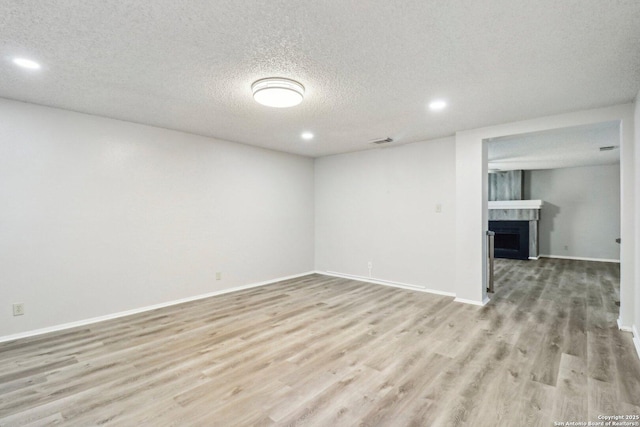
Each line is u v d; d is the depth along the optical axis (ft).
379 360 8.45
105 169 11.78
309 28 6.04
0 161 9.71
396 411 6.30
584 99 9.84
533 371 7.80
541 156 20.25
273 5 5.32
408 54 7.06
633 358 8.39
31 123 10.25
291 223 18.94
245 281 16.44
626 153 10.18
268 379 7.52
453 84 8.71
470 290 13.57
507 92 9.29
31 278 10.23
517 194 27.22
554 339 9.73
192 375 7.71
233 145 15.92
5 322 9.78
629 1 5.19
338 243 19.30
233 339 9.84
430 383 7.31
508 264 23.44
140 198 12.69
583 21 5.80
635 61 7.36
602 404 6.45
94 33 6.20
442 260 15.30
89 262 11.40
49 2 5.20
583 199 25.57
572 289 15.97
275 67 7.70
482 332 10.34
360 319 11.64
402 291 15.75
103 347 9.29
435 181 15.47
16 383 7.34
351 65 7.60
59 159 10.78
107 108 10.76
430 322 11.30
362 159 18.16
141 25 5.93
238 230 16.15
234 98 9.78
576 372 7.72
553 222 26.86
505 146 17.08
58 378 7.56
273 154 17.89
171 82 8.60
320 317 11.87
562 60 7.34
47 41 6.49
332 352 8.94
